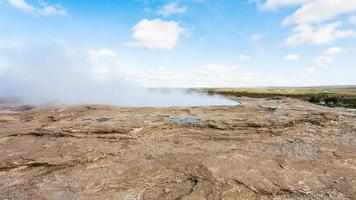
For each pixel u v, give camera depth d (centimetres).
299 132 1511
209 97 4612
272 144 1288
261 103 2881
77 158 1044
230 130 1522
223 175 898
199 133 1449
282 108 2258
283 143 1306
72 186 836
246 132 1483
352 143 1327
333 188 827
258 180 868
